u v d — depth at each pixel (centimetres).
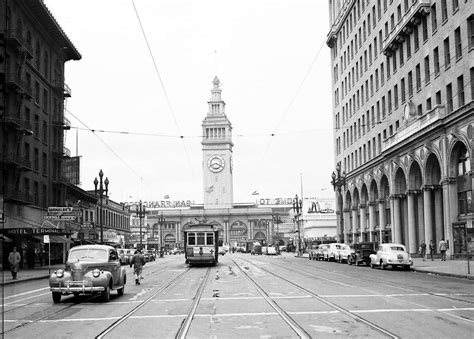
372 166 6334
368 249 4578
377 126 6231
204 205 16450
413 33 5038
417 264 3925
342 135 7988
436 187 4581
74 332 1212
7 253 4375
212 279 2991
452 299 1714
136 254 2728
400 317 1330
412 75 5072
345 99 7812
